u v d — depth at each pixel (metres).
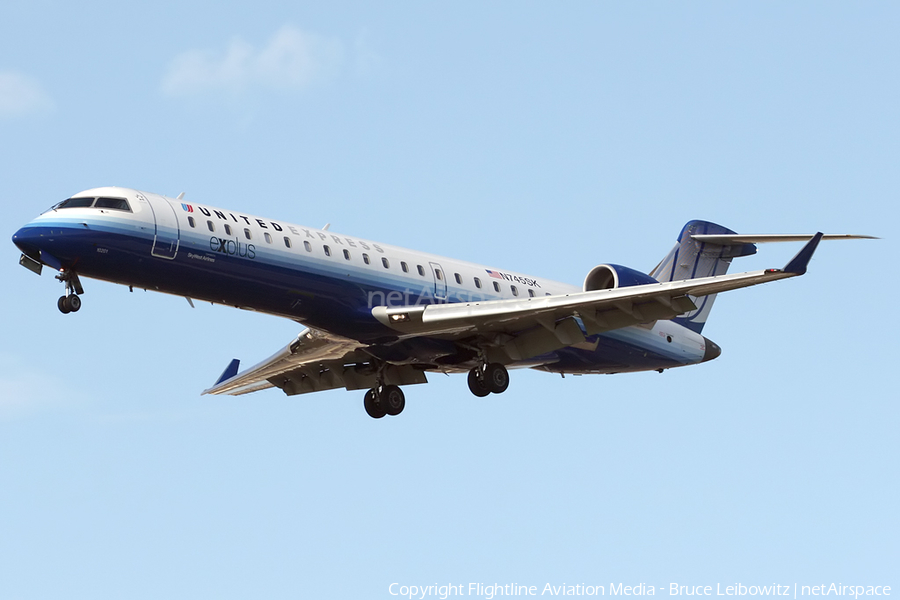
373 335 88.50
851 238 83.06
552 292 102.81
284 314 85.50
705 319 111.81
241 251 80.62
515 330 90.62
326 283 84.62
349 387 103.56
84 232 75.81
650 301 84.62
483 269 97.88
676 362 108.31
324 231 87.75
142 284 79.06
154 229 77.62
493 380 91.94
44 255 75.69
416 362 93.38
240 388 112.50
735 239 105.75
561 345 89.88
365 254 88.06
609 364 104.38
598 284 93.12
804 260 74.81
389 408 99.88
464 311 85.62
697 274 109.94
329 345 93.88
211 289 80.69
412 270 90.75
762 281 77.69
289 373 106.19
